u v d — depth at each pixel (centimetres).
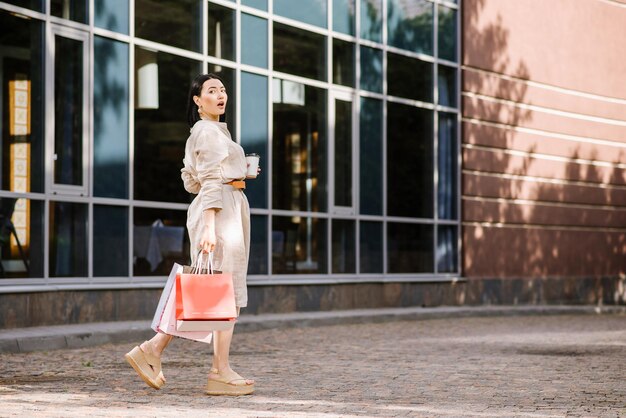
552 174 2478
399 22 2106
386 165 2062
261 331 1605
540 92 2447
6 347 1170
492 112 2319
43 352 1196
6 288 1325
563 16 2516
